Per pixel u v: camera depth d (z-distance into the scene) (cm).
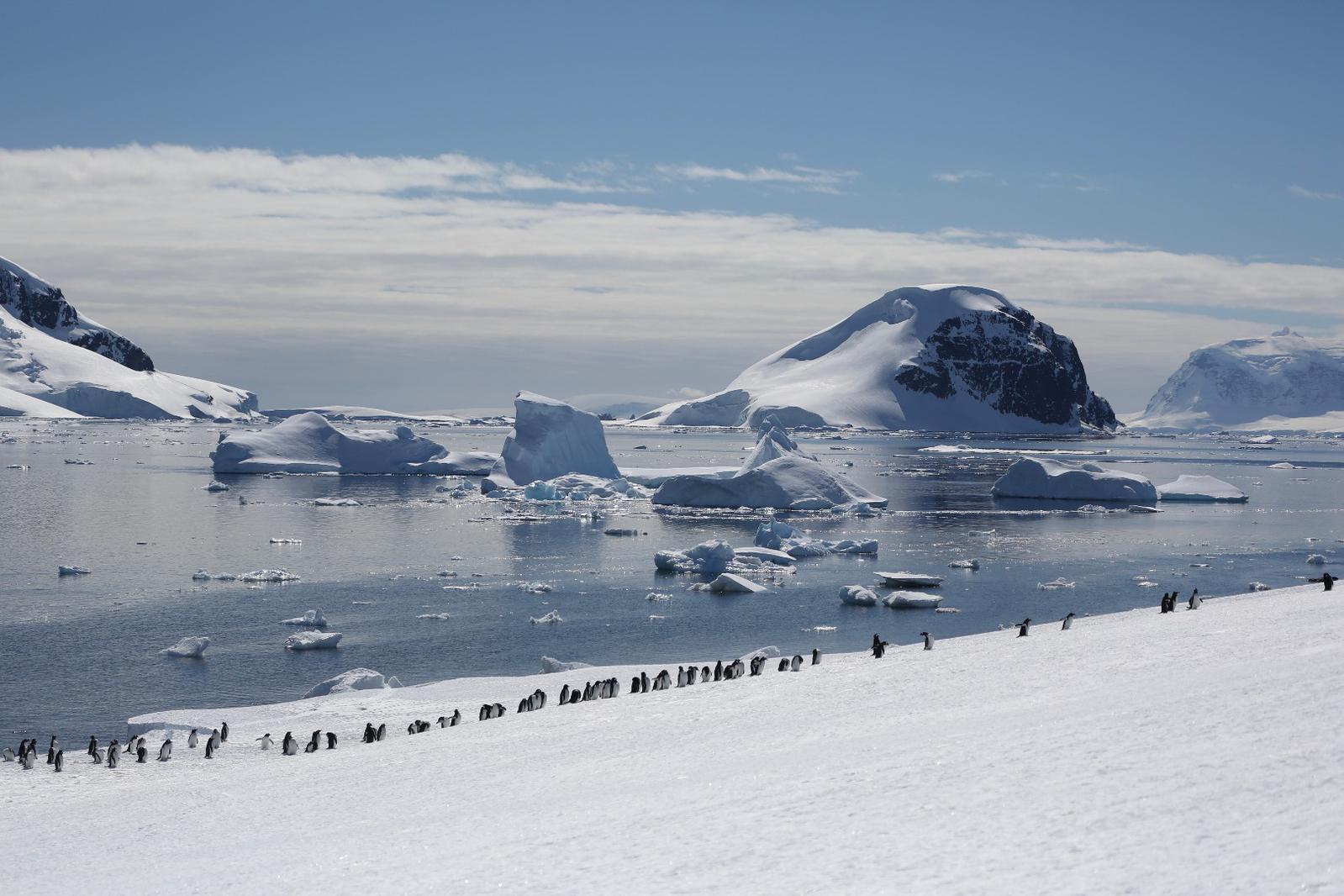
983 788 1684
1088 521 11319
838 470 19675
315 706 4012
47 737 3903
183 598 6438
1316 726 1722
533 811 1962
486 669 4928
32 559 7825
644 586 7044
